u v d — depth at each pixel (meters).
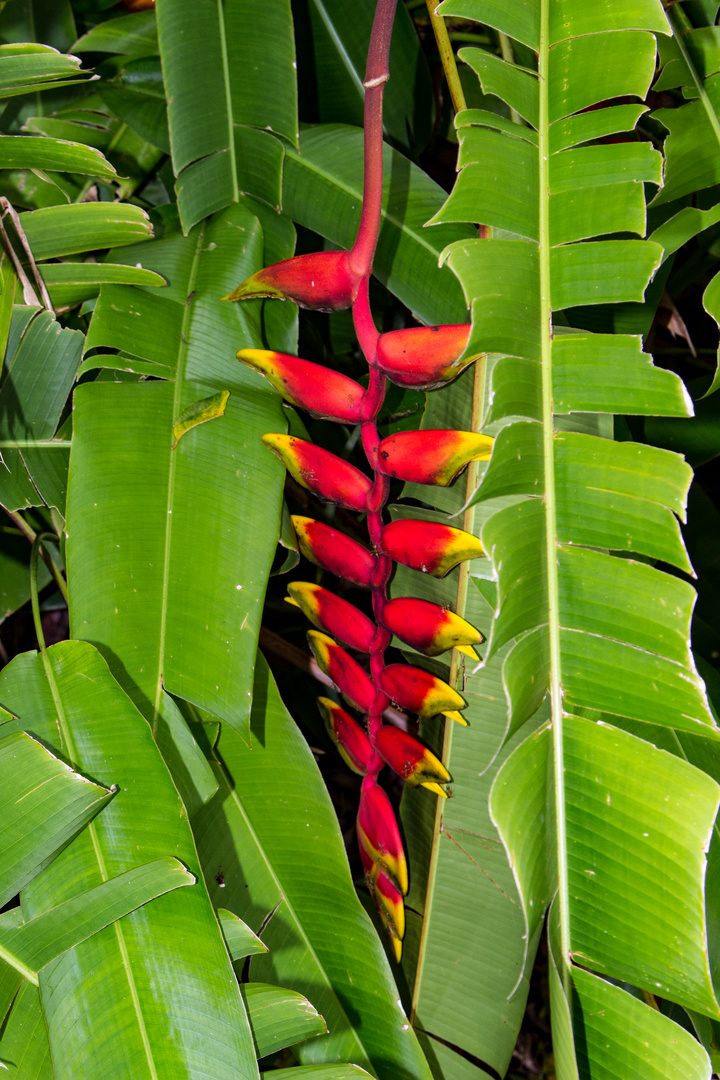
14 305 1.08
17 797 0.98
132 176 1.30
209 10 1.13
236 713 1.01
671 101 1.31
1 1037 0.97
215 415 1.05
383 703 1.09
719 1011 0.95
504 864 1.12
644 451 0.98
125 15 1.32
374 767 1.12
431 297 1.14
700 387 1.28
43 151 1.07
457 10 1.02
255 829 1.09
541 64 1.03
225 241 1.12
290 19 1.13
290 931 1.07
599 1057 0.98
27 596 1.32
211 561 1.03
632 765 0.98
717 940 1.09
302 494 1.25
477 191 1.00
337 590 1.46
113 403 1.05
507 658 0.97
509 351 0.98
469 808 1.12
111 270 1.08
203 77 1.13
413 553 1.02
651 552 0.98
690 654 0.97
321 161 1.17
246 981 1.07
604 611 0.98
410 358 0.98
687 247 1.40
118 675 1.02
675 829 0.97
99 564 1.02
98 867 0.98
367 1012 1.06
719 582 1.33
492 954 1.12
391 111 1.29
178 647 1.02
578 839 0.99
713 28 1.10
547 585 0.99
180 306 1.09
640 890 0.97
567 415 1.09
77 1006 0.96
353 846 1.58
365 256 0.97
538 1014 1.61
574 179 1.00
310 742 1.50
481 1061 1.12
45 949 0.97
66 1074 0.94
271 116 1.14
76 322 1.21
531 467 0.99
